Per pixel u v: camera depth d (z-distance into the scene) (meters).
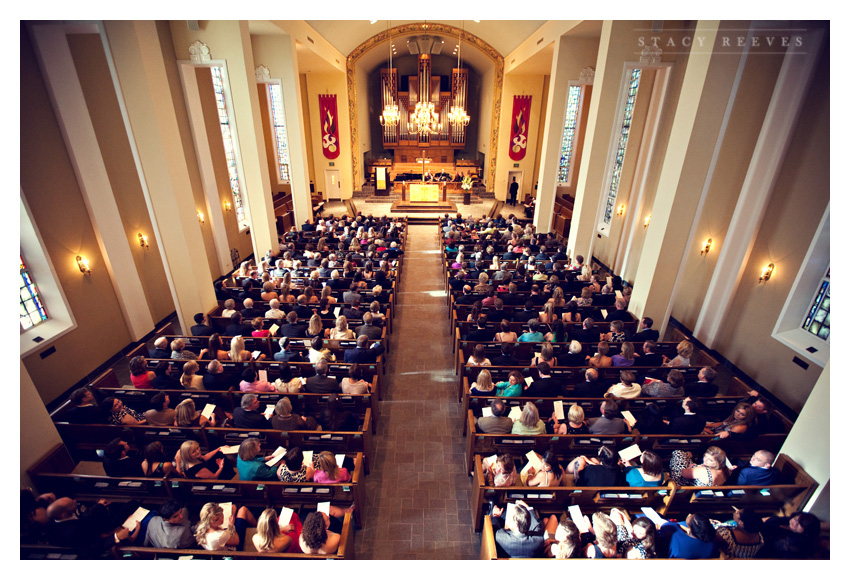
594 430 5.10
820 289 6.78
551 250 13.32
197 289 9.06
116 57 7.24
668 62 10.38
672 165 7.98
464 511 5.19
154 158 7.96
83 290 7.75
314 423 5.18
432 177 25.53
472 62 25.11
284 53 13.53
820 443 4.32
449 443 6.28
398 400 7.24
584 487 4.23
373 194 24.61
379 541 4.81
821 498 4.23
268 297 8.91
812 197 6.72
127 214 8.70
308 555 3.49
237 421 5.15
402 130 27.59
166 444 5.40
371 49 21.48
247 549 3.93
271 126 19.41
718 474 4.34
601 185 11.88
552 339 7.44
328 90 21.33
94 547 3.61
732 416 5.12
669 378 5.70
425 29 20.80
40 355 6.88
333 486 4.39
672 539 3.52
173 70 10.41
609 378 6.50
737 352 8.26
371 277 10.35
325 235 14.39
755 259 7.87
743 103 7.82
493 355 7.22
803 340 6.91
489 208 22.19
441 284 12.38
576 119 19.25
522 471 4.50
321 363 5.82
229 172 13.39
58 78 7.11
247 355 6.56
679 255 8.38
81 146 7.56
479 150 27.38
